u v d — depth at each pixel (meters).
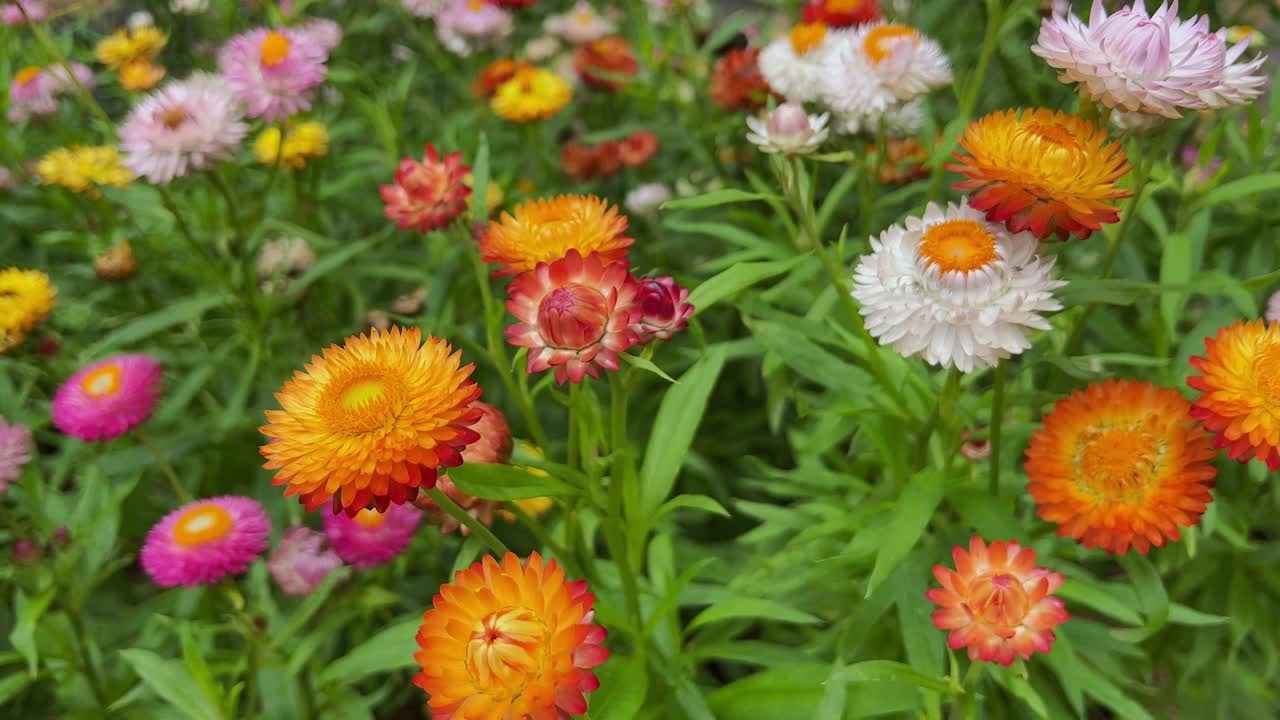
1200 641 0.62
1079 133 0.49
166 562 0.57
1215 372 0.49
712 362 0.57
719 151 0.88
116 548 0.69
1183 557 0.60
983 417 0.64
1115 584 0.58
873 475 0.67
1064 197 0.48
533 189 0.92
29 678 0.58
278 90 0.71
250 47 0.71
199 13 0.98
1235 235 0.69
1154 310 0.65
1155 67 0.49
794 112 0.54
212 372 0.73
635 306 0.47
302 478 0.46
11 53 0.90
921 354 0.51
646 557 0.66
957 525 0.58
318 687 0.58
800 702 0.55
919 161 0.75
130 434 0.70
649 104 0.93
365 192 0.90
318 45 0.73
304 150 0.75
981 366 0.50
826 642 0.61
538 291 0.48
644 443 0.75
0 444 0.59
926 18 0.81
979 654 0.47
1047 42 0.50
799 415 0.58
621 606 0.57
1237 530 0.61
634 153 0.92
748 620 0.62
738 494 0.79
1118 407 0.51
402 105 0.80
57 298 0.78
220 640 0.65
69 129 0.90
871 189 0.68
